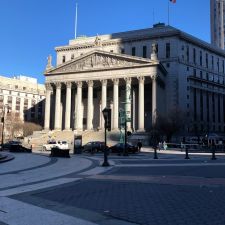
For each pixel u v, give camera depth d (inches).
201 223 355.3
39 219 375.2
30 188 599.8
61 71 4101.9
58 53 4960.6
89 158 1510.8
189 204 453.7
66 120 4018.2
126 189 589.3
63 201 481.7
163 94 4156.0
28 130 4911.4
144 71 3666.3
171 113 3575.3
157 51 4320.9
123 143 2117.4
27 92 6742.1
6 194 537.6
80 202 473.7
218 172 863.1
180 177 754.8
